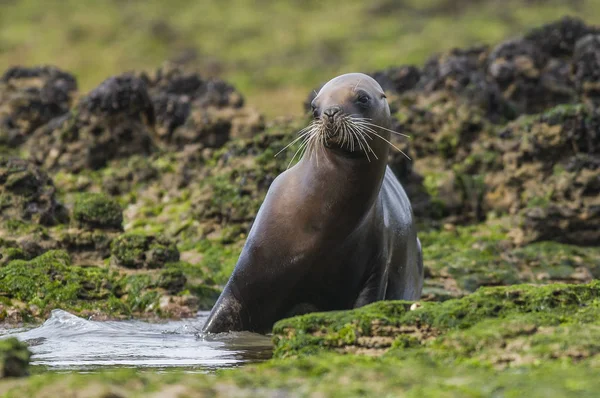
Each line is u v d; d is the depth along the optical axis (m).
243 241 60.91
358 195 35.56
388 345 28.23
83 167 71.25
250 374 23.70
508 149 67.31
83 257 50.78
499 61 79.06
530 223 60.88
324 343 28.62
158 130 75.50
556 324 27.44
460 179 67.19
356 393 21.44
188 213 64.06
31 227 51.09
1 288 43.31
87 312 43.12
